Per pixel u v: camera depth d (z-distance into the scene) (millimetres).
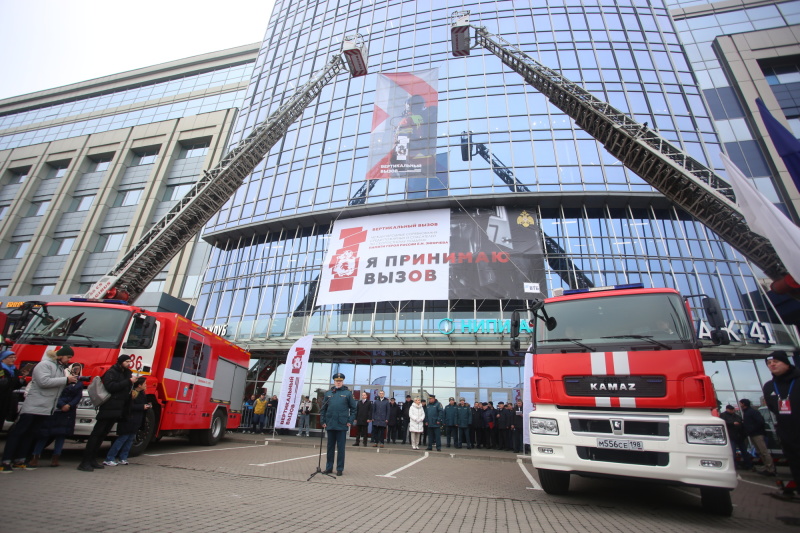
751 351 17797
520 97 24719
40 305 8656
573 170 22188
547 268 20141
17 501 4254
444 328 18844
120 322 8664
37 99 43062
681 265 20141
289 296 22594
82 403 7777
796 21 28047
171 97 38094
